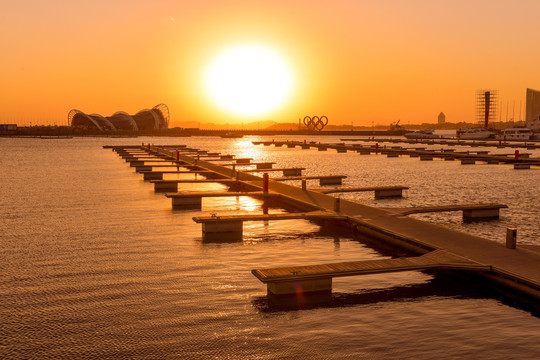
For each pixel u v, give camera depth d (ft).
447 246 70.54
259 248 79.87
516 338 45.93
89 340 45.47
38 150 449.89
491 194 146.41
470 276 64.03
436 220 104.53
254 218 91.35
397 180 187.42
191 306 53.83
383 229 82.74
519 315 51.47
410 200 134.62
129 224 99.71
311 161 305.94
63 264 69.92
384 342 45.11
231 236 88.63
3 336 46.24
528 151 396.57
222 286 60.49
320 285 58.34
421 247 72.90
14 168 242.99
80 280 62.59
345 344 44.70
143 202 130.21
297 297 56.75
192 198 123.03
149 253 76.33
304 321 49.85
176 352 43.21
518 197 140.05
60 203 127.65
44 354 42.80
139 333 46.96
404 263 61.46
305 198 119.85
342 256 75.10
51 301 55.11
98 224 99.55
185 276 64.49
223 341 45.29
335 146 429.79
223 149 512.63
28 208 119.55
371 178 195.83
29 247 79.97
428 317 50.96
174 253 76.38
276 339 45.73
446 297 56.85
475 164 268.00
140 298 56.18
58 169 236.22
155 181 153.58
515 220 104.27
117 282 61.82
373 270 58.95
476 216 105.70
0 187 162.91
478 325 48.93
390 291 58.90
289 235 89.76
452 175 206.49
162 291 58.59
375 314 51.72
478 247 69.87
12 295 57.00
